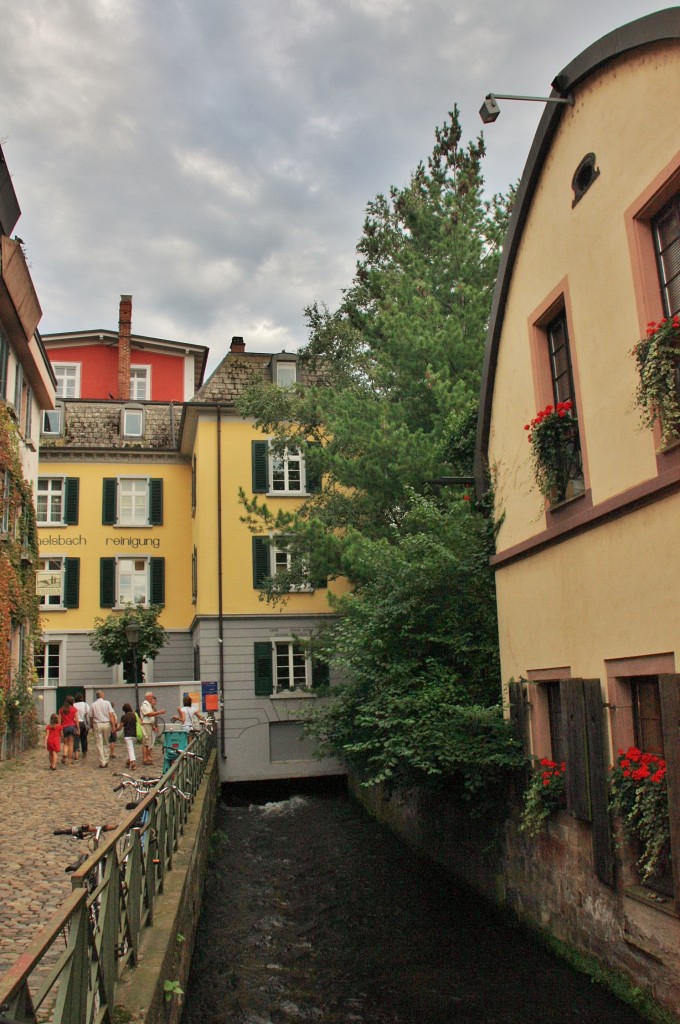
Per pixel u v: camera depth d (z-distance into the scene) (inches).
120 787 331.3
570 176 338.0
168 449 1210.6
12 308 671.8
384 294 770.8
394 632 474.0
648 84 282.2
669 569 262.4
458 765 385.4
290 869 549.6
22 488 764.0
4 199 585.0
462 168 841.5
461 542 450.3
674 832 242.7
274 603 952.9
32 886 303.6
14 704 717.9
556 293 349.4
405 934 389.1
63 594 1164.5
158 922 247.0
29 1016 106.8
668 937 253.9
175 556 1197.1
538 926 353.7
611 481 302.0
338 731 530.3
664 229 282.7
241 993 319.0
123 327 1429.6
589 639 313.9
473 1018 287.9
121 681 1107.9
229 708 968.9
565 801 328.5
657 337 256.5
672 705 245.1
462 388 620.1
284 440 782.5
